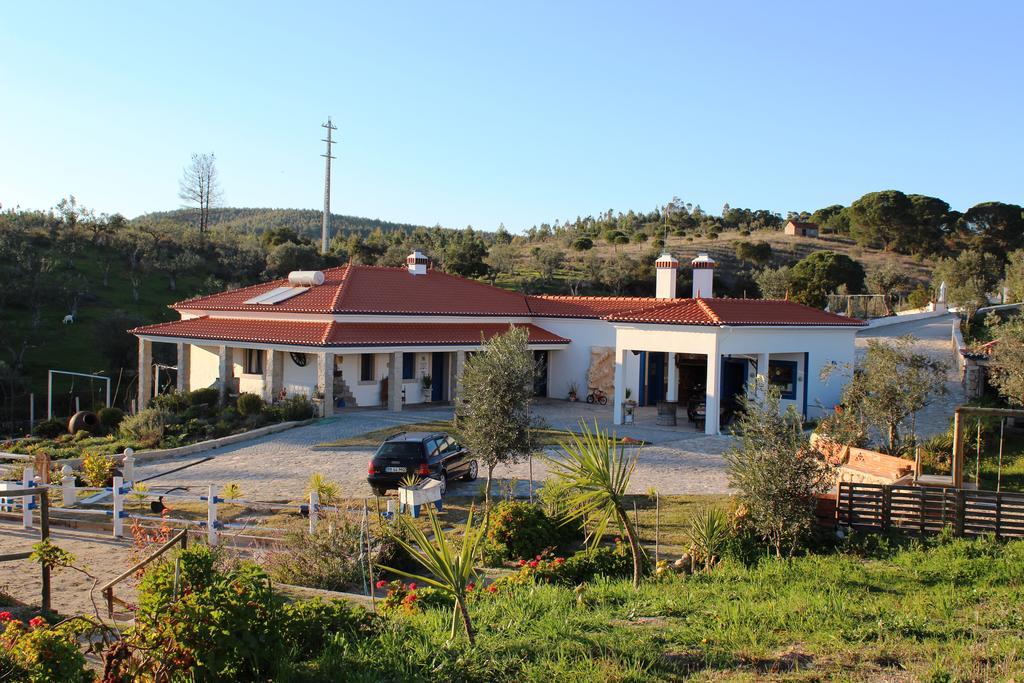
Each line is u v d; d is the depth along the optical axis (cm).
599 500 1108
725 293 8512
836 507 1531
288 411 2980
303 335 3198
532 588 1130
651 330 2883
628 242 10975
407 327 3456
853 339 3222
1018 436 2389
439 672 766
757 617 957
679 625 940
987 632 894
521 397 1755
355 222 19762
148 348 3612
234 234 9756
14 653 681
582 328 3684
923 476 1917
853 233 12094
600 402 3581
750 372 3180
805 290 6988
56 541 1588
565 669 771
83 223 7869
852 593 1105
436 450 1992
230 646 718
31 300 5847
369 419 3031
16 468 2205
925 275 10169
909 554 1350
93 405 4334
